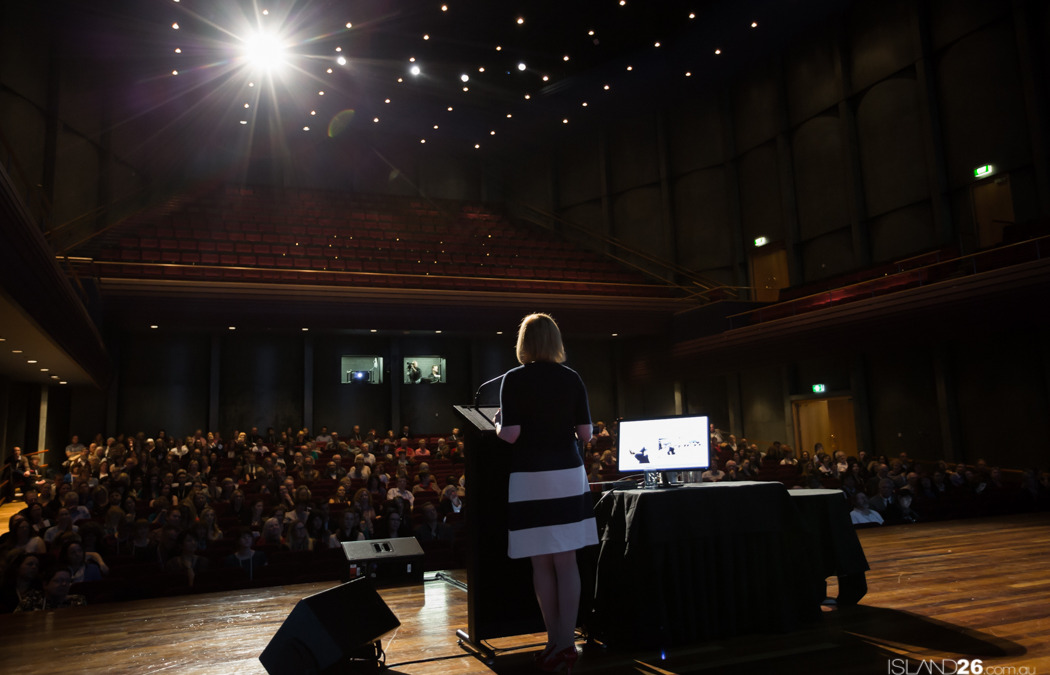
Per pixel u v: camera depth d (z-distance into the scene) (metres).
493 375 20.20
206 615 3.77
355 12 19.08
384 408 19.50
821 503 3.54
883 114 16.38
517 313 17.72
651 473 3.43
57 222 16.41
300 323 16.03
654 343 19.94
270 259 17.75
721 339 17.30
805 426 18.34
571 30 20.27
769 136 19.45
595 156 23.66
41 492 9.23
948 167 14.95
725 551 3.06
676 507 2.97
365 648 2.79
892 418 15.87
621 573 2.99
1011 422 13.44
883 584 3.95
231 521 8.40
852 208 16.91
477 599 2.98
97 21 17.30
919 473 11.36
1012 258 11.84
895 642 2.88
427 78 22.75
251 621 3.59
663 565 2.94
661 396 21.39
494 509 3.14
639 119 22.84
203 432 17.83
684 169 21.70
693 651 2.86
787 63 19.06
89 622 3.66
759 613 3.06
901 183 15.88
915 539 5.74
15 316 8.08
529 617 3.11
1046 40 13.13
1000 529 6.40
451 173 25.84
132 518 7.72
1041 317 11.19
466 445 3.17
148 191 20.17
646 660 2.76
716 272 20.73
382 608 2.87
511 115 24.48
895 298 13.26
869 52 16.75
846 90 17.27
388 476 11.38
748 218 20.11
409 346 19.75
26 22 15.38
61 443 16.67
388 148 25.39
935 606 3.41
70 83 17.08
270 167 23.97
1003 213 13.87
